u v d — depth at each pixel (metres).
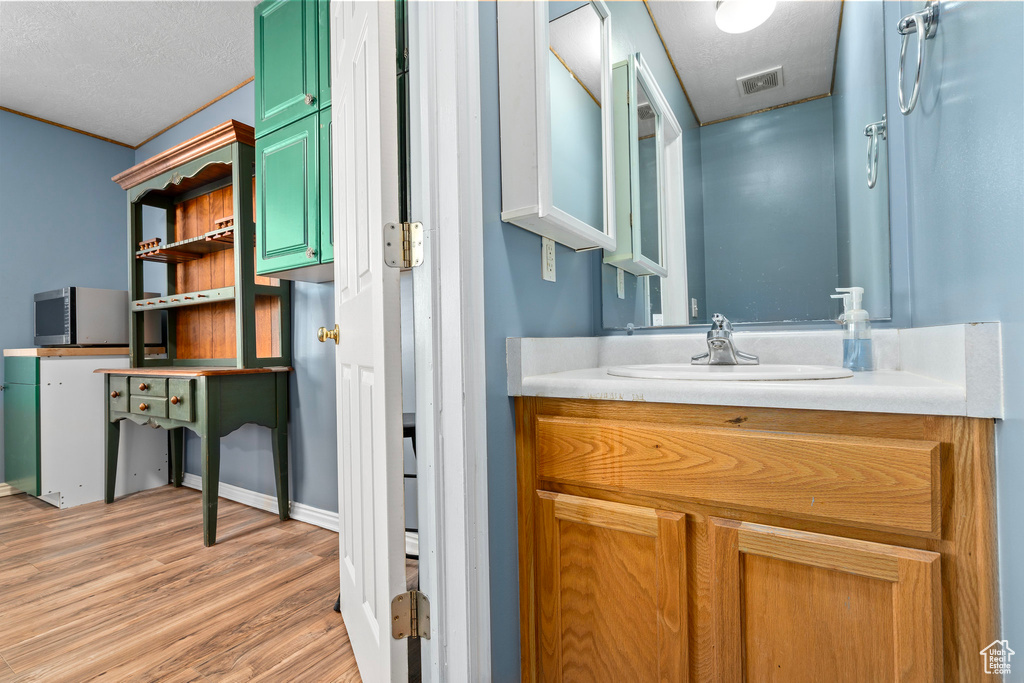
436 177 0.89
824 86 1.26
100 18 2.11
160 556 1.87
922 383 0.74
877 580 0.68
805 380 0.86
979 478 0.62
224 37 2.25
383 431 0.93
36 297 2.81
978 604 0.62
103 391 2.66
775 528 0.75
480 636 0.87
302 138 1.82
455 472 0.87
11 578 1.69
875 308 1.17
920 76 0.88
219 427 2.03
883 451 0.67
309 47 1.79
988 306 0.64
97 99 2.76
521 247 1.07
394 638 0.92
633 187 1.42
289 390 2.34
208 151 2.28
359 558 1.19
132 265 2.68
